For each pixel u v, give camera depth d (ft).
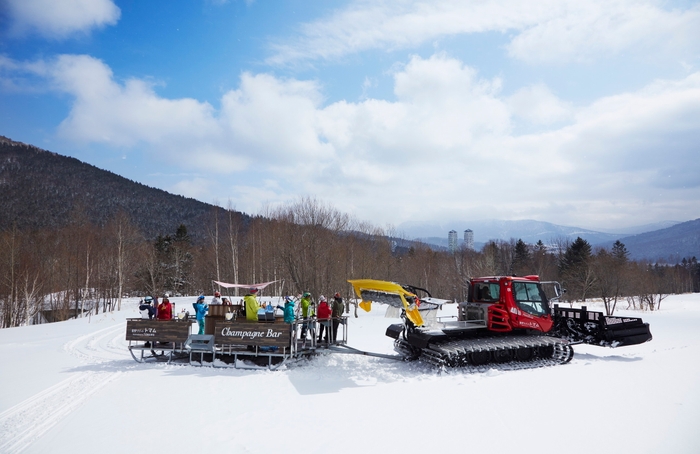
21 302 136.36
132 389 32.09
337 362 41.27
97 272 159.22
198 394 30.50
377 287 38.42
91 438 22.30
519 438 21.53
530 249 254.06
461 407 26.71
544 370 37.14
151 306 47.65
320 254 99.66
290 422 24.40
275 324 38.06
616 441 21.03
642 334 43.32
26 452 20.72
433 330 39.19
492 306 40.98
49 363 43.45
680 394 29.09
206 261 181.16
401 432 22.61
